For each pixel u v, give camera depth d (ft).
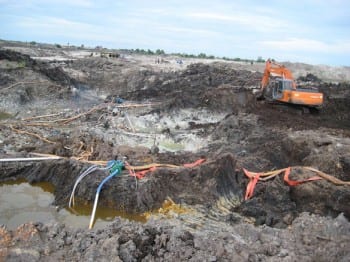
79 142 49.11
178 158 45.83
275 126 64.08
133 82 110.22
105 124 63.57
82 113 70.08
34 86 84.53
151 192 37.78
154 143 57.11
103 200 37.81
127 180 38.91
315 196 38.45
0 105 73.51
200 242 26.86
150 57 232.12
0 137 51.85
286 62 190.19
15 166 42.29
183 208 37.17
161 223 31.48
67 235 27.43
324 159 44.75
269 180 41.16
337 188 38.65
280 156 48.85
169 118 70.74
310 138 51.80
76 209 37.35
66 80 100.07
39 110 73.36
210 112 74.69
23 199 38.52
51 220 35.14
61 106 78.13
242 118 65.98
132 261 24.70
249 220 36.14
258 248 27.09
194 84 101.09
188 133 62.03
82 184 38.63
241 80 110.42
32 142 50.83
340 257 25.96
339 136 58.49
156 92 90.79
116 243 25.53
